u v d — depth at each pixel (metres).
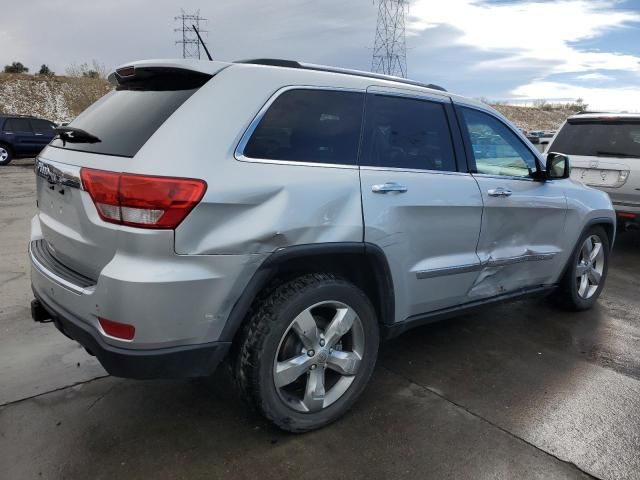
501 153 3.88
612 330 4.44
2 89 38.50
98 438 2.74
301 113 2.77
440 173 3.35
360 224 2.80
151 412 2.99
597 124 7.11
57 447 2.65
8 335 3.92
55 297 2.67
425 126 3.37
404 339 4.14
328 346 2.82
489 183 3.63
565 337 4.25
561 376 3.56
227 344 2.50
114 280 2.27
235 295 2.46
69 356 3.63
